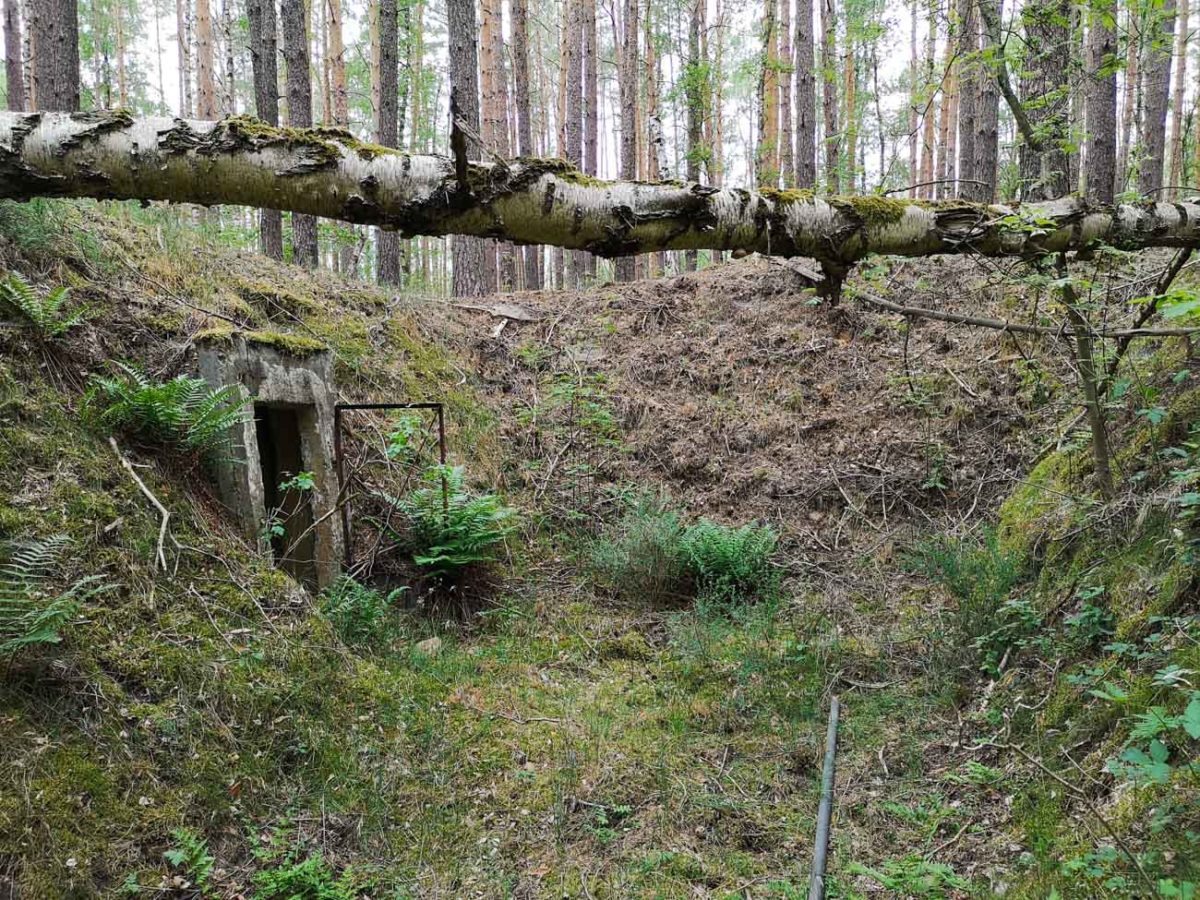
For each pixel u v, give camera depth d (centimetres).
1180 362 477
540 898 306
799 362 823
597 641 539
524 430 768
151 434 421
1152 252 612
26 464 355
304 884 293
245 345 457
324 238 1387
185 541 393
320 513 496
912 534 634
